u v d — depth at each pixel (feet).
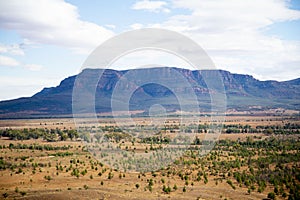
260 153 307.58
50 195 177.37
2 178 220.43
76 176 220.02
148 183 202.49
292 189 191.42
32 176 224.33
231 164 251.80
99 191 184.96
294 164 253.03
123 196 176.04
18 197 176.76
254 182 212.02
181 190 191.11
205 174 225.56
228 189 196.24
